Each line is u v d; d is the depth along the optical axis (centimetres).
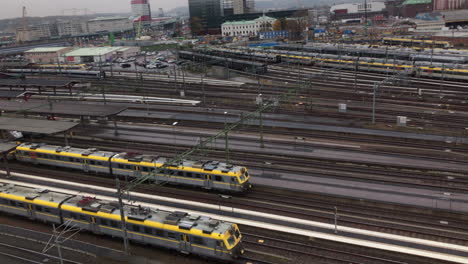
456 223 4041
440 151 5956
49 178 5866
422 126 7094
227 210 4581
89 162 5756
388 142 6388
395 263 3434
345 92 9894
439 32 19350
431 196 4575
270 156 6172
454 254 3541
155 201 4925
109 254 3800
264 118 8044
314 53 14512
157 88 11844
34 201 4319
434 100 8794
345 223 4162
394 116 7744
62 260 3559
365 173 5341
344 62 12862
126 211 3941
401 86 10331
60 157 5994
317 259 3569
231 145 6694
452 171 5238
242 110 8769
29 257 3803
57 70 15850
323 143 6556
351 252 3634
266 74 12925
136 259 3703
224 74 13638
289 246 3797
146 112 9100
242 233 4084
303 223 4209
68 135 7800
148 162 5281
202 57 15700
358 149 6200
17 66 18038
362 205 4531
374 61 12194
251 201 4762
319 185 5016
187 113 8850
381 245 3728
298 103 9019
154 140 7212
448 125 7069
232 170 4781
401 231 3956
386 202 4453
